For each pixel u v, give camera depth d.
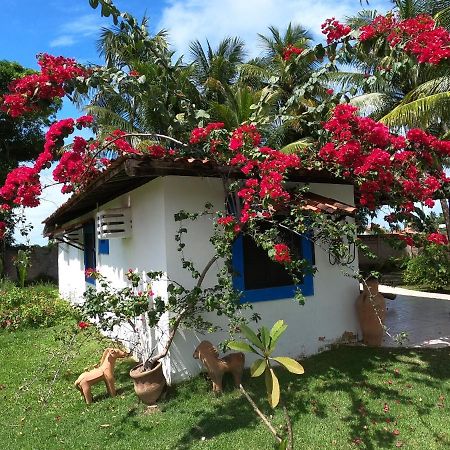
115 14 4.68
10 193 5.49
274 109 9.98
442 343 6.55
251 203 4.33
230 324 4.94
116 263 7.25
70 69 4.84
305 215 4.74
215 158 4.87
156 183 5.49
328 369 5.48
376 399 4.61
